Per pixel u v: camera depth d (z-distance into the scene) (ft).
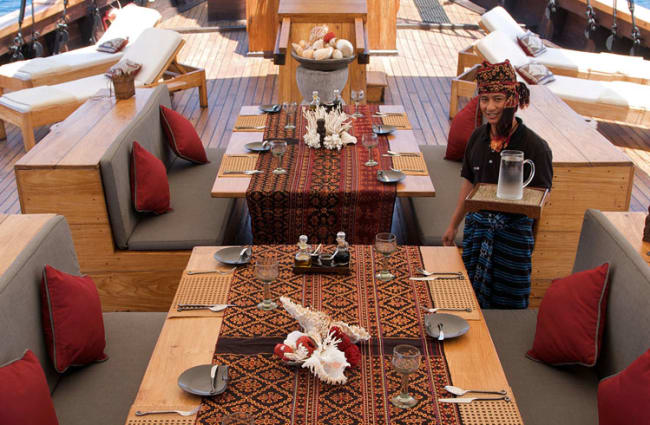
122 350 10.04
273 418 7.30
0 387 7.26
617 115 20.71
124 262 13.48
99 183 12.93
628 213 10.69
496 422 7.26
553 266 13.96
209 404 7.52
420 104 25.34
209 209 14.49
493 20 26.05
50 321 9.20
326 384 7.84
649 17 26.23
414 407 7.45
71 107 20.89
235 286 9.82
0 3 40.73
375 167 13.98
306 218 13.16
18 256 9.20
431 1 40.93
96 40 30.63
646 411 7.09
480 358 8.29
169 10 38.73
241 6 36.76
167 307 13.88
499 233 10.51
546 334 9.31
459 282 9.96
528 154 10.18
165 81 23.52
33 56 29.81
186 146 16.40
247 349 8.44
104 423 8.64
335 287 9.81
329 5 24.13
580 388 9.06
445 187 15.28
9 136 22.68
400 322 8.99
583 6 29.43
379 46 31.60
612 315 9.02
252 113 17.43
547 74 21.81
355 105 18.07
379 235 9.62
